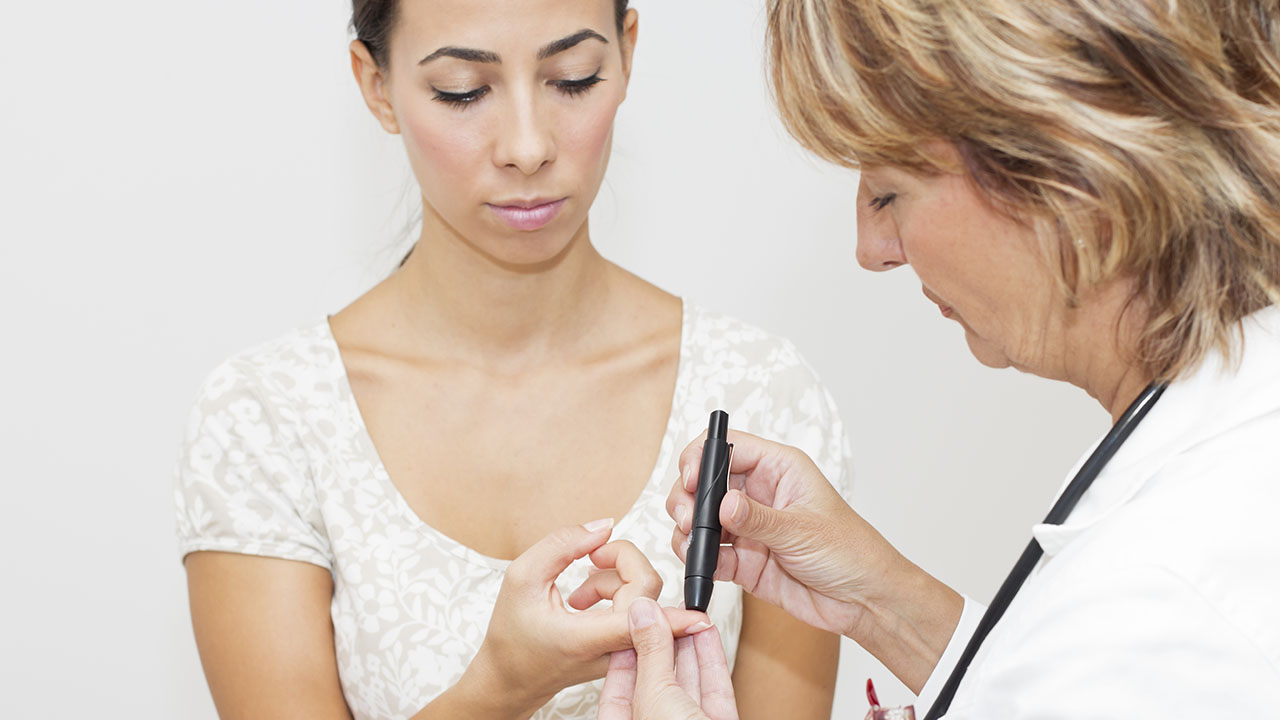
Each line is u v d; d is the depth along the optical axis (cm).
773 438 125
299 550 118
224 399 121
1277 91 69
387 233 184
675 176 187
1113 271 70
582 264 120
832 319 194
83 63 176
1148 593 61
